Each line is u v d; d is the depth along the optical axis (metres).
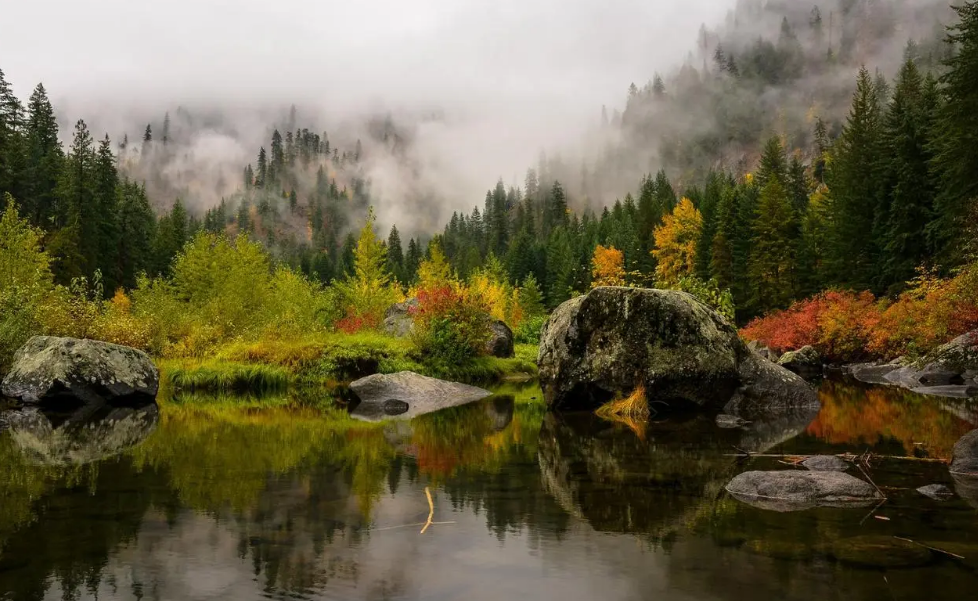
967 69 22.94
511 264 89.12
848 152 41.53
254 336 18.88
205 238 33.81
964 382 15.97
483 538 3.65
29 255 21.42
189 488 4.94
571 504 4.43
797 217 46.25
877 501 4.43
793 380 10.96
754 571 3.06
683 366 10.46
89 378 11.96
